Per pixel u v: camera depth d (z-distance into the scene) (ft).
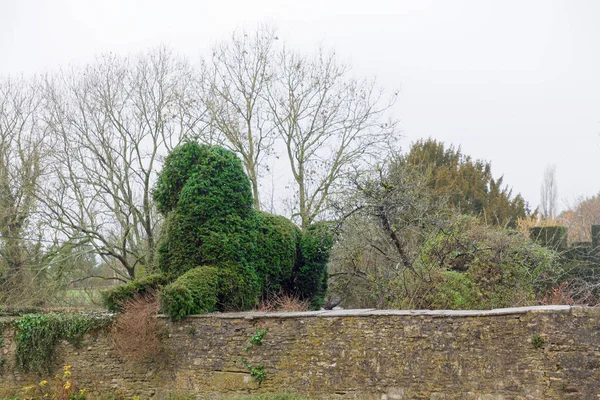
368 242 57.88
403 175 56.44
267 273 55.16
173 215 53.67
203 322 46.70
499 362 35.55
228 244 51.37
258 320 44.57
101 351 51.90
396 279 52.60
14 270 79.51
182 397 46.65
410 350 38.63
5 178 81.56
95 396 50.98
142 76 85.20
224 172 53.31
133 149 84.64
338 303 75.66
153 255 81.61
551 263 56.18
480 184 100.22
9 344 57.21
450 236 54.29
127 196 83.82
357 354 40.45
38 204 79.41
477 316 36.58
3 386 56.95
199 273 49.16
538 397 34.06
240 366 44.70
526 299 50.49
